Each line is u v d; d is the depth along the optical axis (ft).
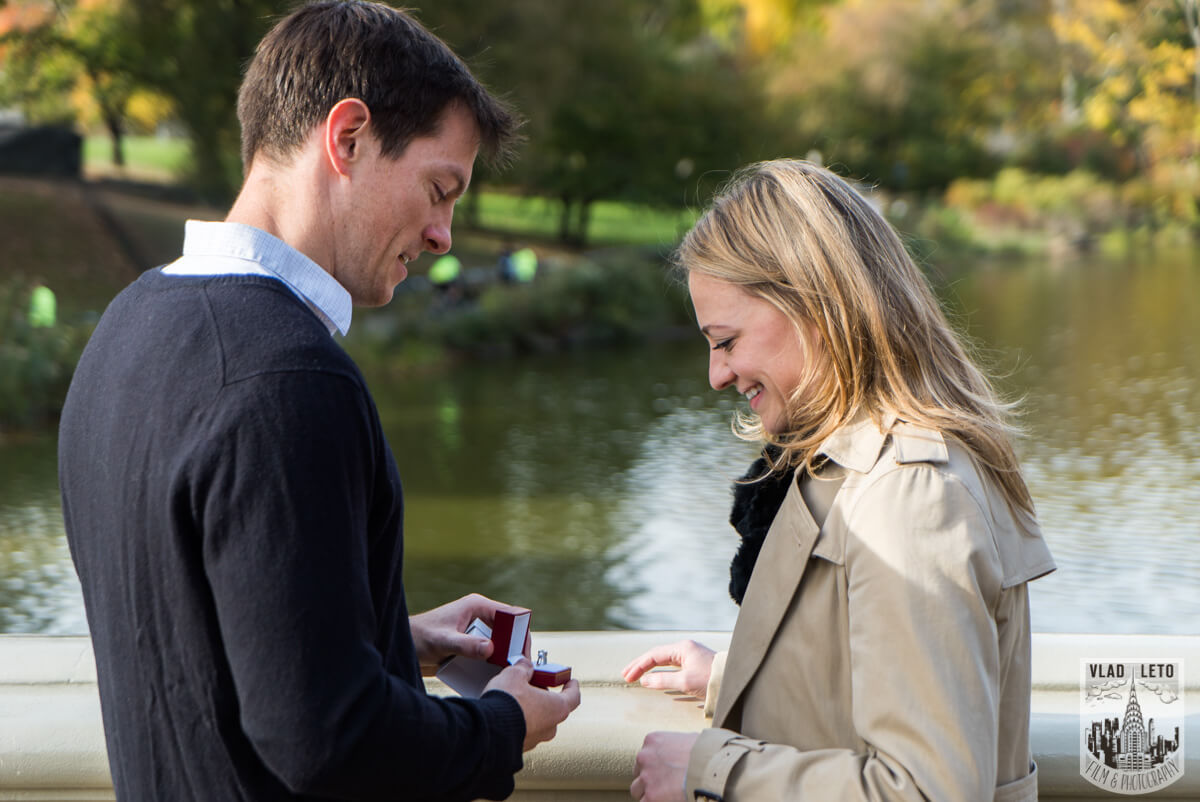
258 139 3.66
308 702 3.00
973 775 3.27
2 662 4.86
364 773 3.12
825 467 3.84
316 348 3.21
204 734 3.22
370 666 3.15
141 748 3.31
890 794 3.29
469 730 3.46
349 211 3.62
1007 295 76.43
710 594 18.90
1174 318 60.80
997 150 146.92
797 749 3.69
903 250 4.00
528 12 73.20
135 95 85.40
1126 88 127.03
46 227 73.61
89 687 4.65
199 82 69.82
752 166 4.17
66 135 86.84
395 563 3.53
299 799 3.28
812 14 143.23
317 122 3.56
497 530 23.71
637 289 69.51
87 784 4.25
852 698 3.59
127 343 3.40
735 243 3.94
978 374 4.00
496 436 36.58
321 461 3.10
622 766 4.32
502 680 3.80
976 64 140.05
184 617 3.17
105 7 74.95
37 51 79.71
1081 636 5.11
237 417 3.07
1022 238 123.13
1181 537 21.08
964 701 3.32
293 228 3.61
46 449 35.42
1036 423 33.76
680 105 103.71
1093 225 126.41
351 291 3.73
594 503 26.11
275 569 3.01
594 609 18.26
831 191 3.94
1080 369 44.19
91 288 65.41
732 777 3.60
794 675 3.74
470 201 108.68
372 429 3.31
